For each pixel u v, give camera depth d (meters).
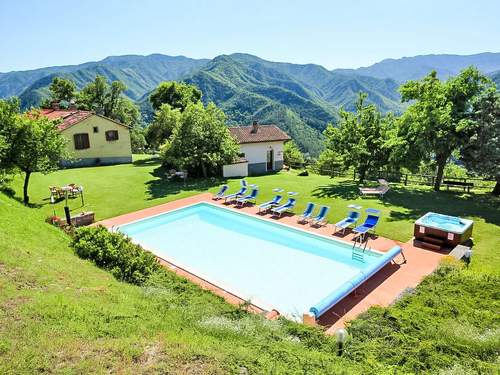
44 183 23.20
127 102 59.41
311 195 20.23
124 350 5.09
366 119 22.36
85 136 31.80
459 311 7.23
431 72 19.56
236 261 12.86
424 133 18.97
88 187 22.61
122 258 9.77
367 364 5.40
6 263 7.48
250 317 7.59
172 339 5.51
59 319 5.68
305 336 6.77
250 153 29.52
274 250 13.83
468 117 18.66
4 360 4.62
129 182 24.22
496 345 5.70
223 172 26.23
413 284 10.17
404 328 6.61
